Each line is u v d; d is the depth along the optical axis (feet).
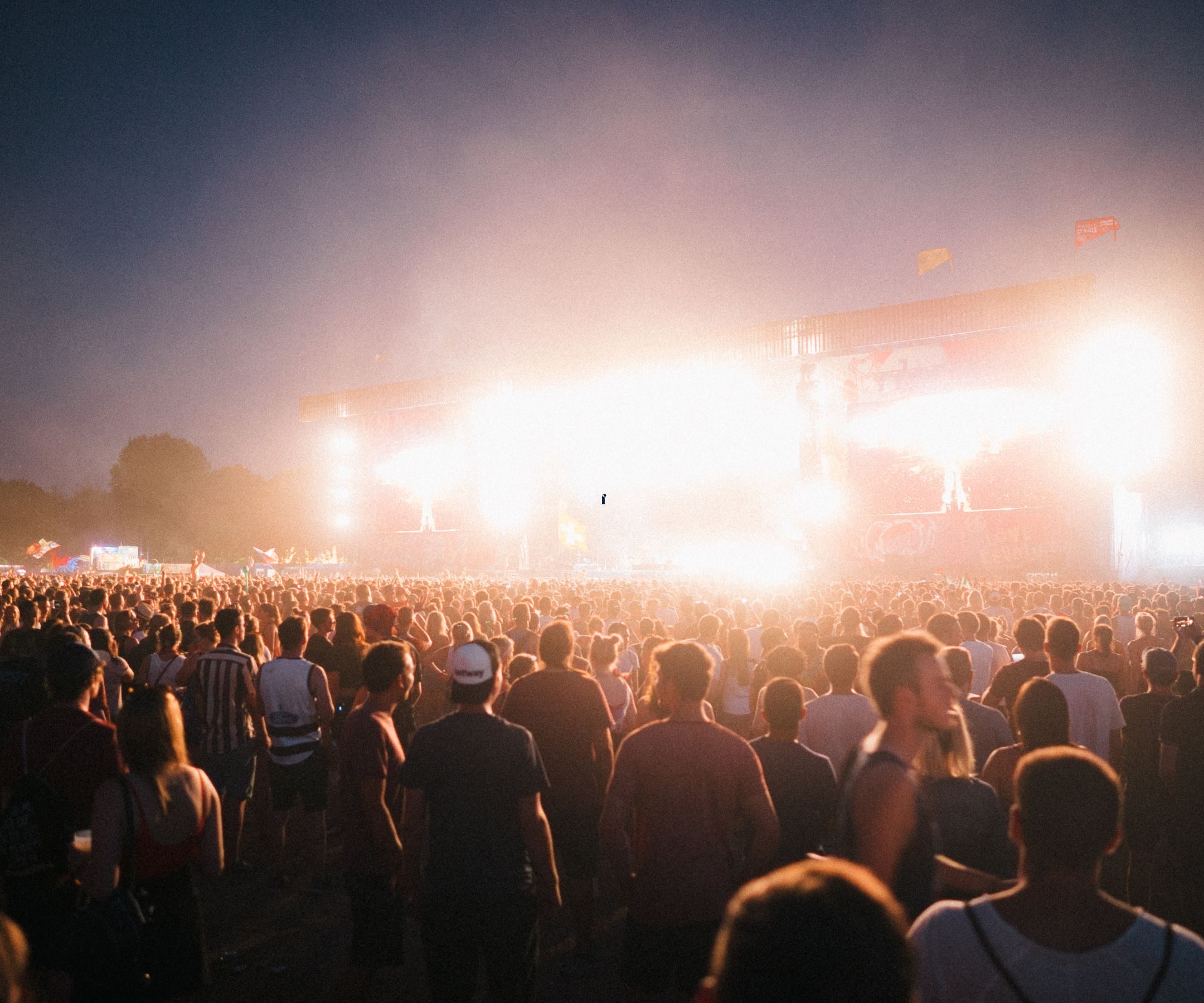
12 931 4.28
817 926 3.54
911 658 8.16
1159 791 18.79
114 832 11.19
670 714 12.98
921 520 122.21
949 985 6.16
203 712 22.93
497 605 50.34
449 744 12.31
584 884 17.83
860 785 7.61
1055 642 18.31
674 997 15.83
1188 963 5.80
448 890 11.91
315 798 22.17
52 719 13.21
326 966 17.88
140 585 66.80
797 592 64.13
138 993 11.09
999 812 11.03
